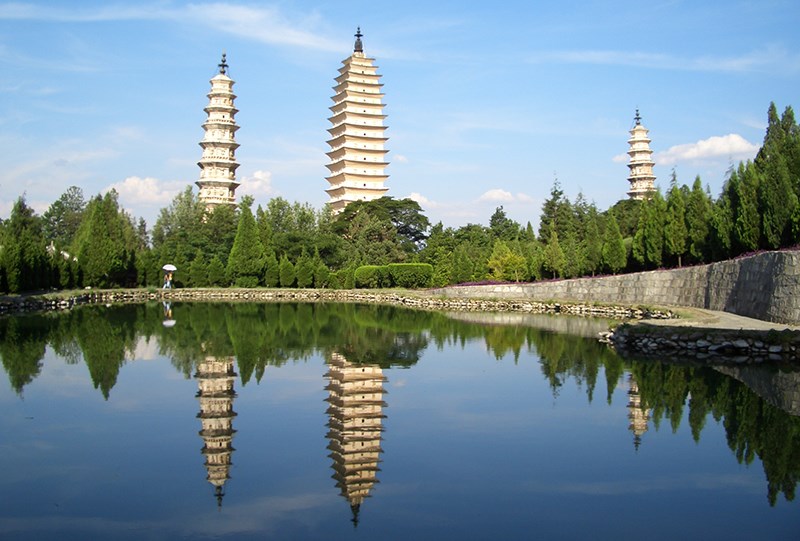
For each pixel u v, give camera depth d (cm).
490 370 1803
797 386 1534
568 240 5569
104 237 5838
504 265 5359
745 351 1995
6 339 2472
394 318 3581
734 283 2862
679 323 2338
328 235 7356
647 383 1586
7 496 897
